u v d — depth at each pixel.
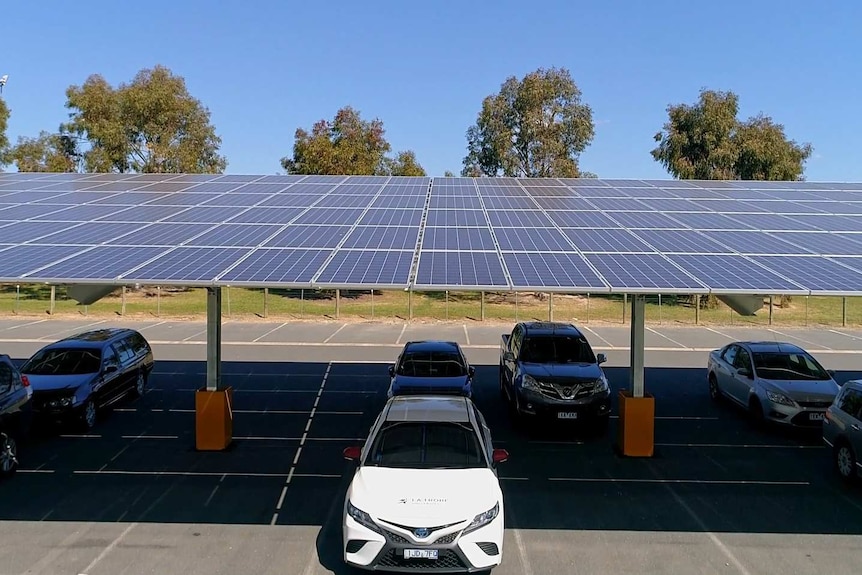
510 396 13.30
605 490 9.07
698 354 21.17
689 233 10.73
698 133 45.16
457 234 10.43
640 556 7.04
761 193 15.53
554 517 8.11
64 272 7.47
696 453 10.82
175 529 7.66
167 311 32.50
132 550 7.09
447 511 6.54
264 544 7.28
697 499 8.75
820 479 9.55
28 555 6.94
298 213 12.07
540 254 9.11
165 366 18.27
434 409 8.50
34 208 12.06
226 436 10.91
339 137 52.50
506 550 7.16
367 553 6.37
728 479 9.55
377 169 55.72
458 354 13.81
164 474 9.62
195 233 9.98
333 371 17.75
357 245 9.44
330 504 8.50
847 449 9.33
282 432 11.95
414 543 6.31
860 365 19.41
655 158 47.84
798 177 47.94
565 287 7.27
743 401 13.02
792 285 7.34
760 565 6.84
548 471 9.88
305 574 6.59
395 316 31.27
